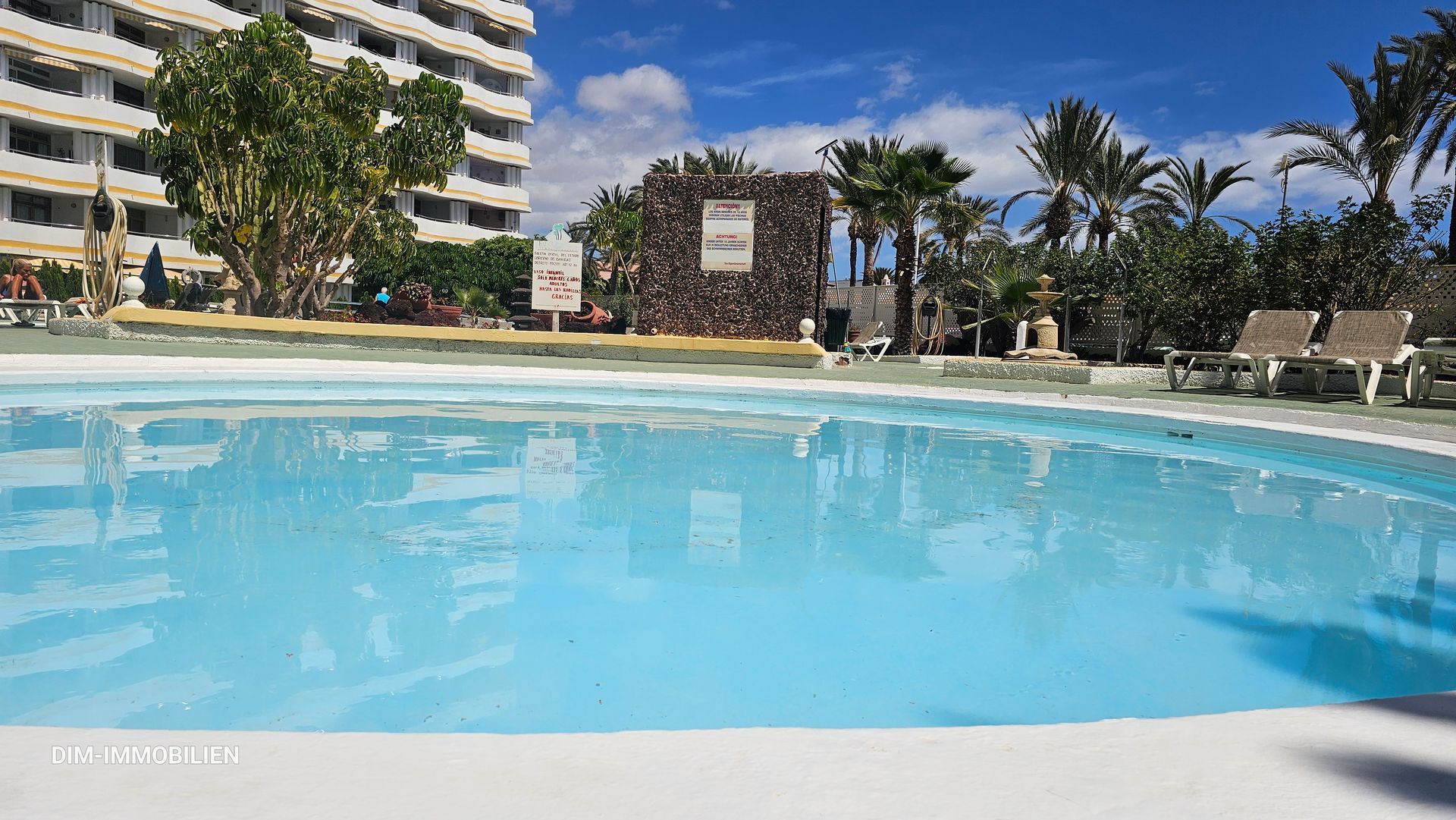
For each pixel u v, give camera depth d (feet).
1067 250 104.78
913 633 7.83
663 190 54.13
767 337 53.36
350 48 151.53
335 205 59.72
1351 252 49.32
